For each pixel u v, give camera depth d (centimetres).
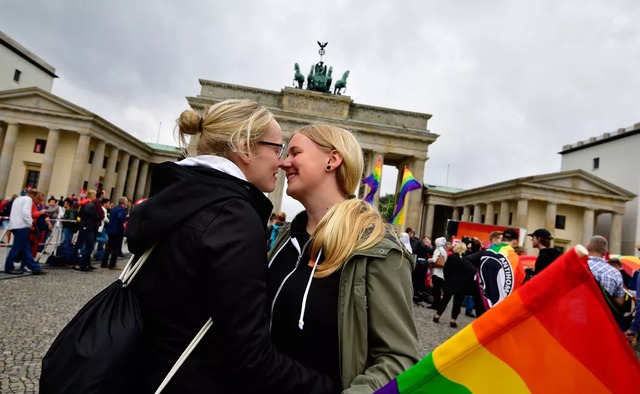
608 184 5938
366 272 229
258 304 188
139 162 7412
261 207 231
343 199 279
